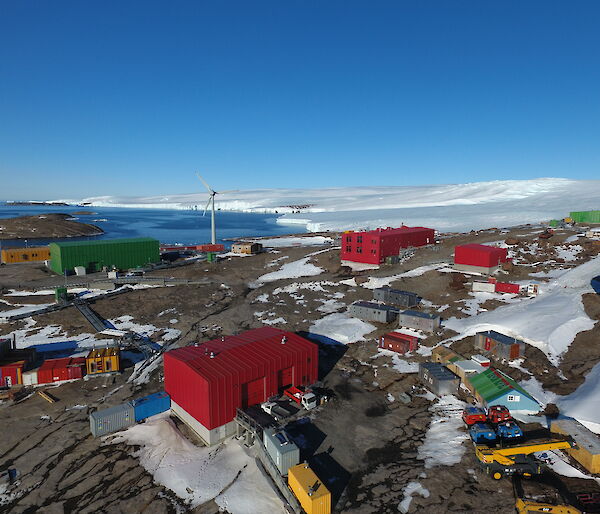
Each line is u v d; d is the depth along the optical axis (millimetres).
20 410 36156
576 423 29906
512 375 39438
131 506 25266
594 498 23484
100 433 32250
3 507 25281
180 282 75688
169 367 35625
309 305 63344
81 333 53531
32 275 81000
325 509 23625
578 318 47094
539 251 78625
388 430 32375
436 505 24391
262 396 35250
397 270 76500
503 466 26250
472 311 55125
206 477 27656
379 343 48219
